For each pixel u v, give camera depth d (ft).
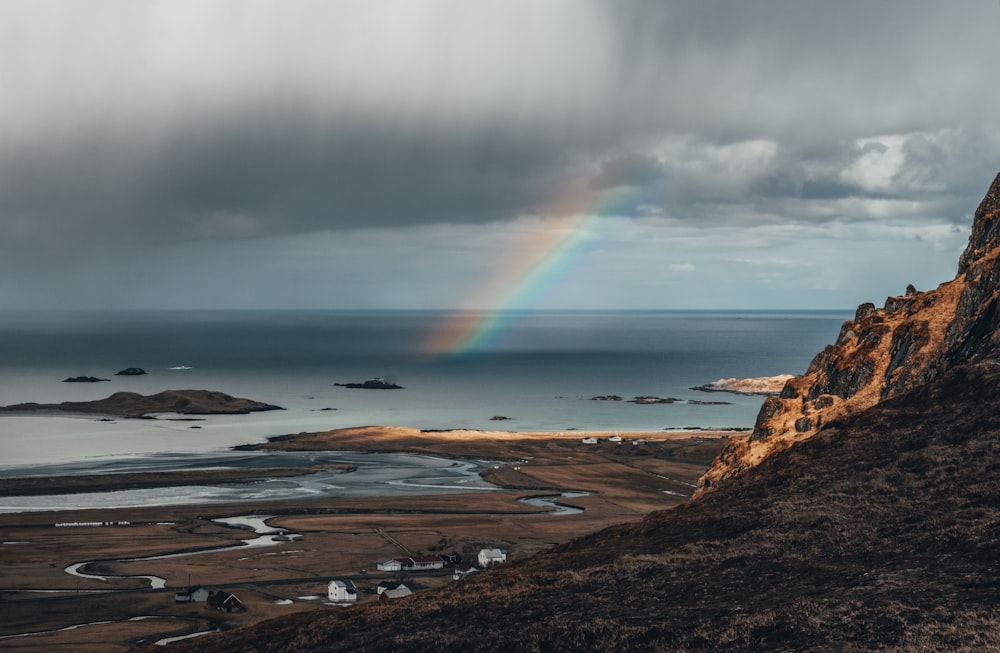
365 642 170.91
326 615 209.77
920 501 177.37
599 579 180.04
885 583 147.54
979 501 169.68
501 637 157.79
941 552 155.22
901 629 130.62
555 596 175.63
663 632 146.92
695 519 206.08
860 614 138.21
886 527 171.22
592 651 146.61
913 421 214.90
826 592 149.48
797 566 164.25
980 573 143.84
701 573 171.22
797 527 180.55
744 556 173.99
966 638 124.77
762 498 204.13
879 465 198.08
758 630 141.08
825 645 131.13
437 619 176.14
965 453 189.47
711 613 151.02
